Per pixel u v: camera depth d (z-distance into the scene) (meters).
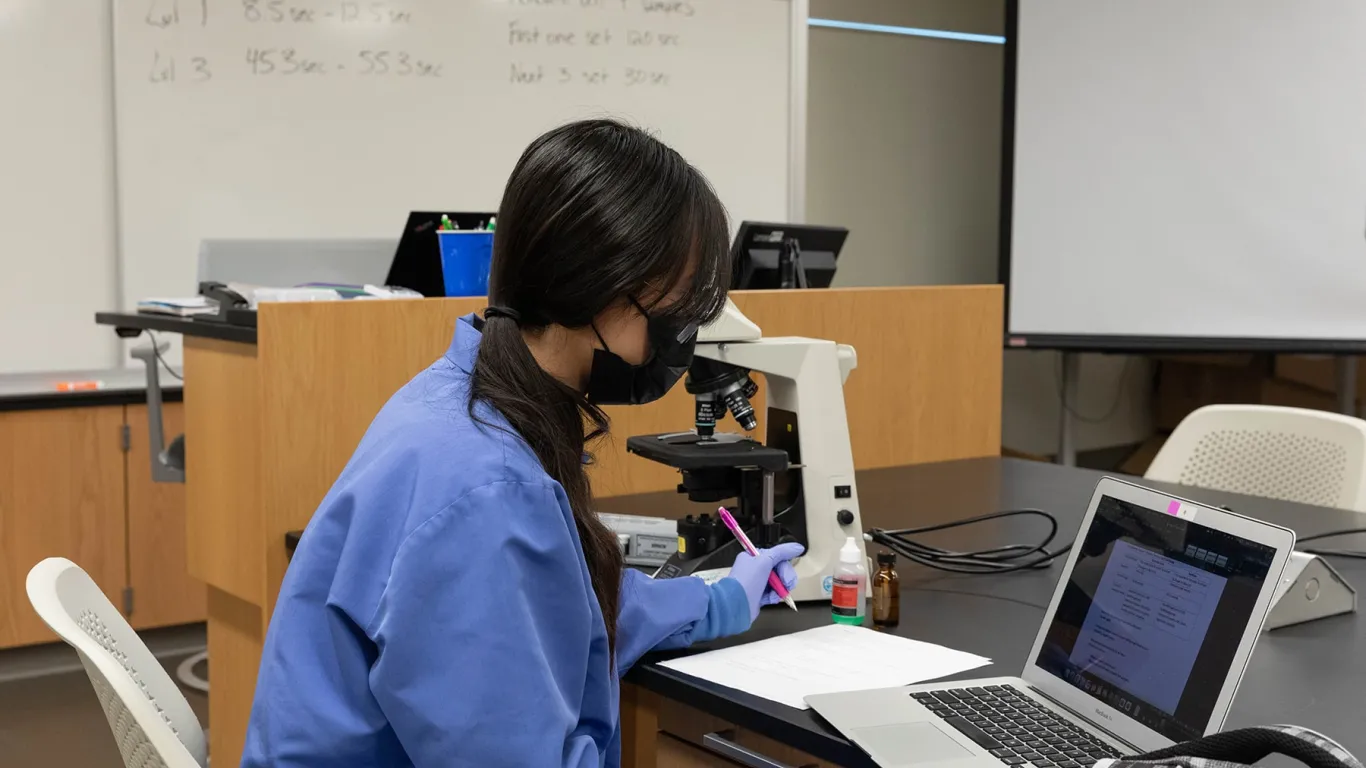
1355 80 3.95
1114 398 5.54
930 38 5.14
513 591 0.86
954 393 2.54
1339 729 1.03
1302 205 4.05
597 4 3.85
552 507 0.90
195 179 3.35
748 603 1.26
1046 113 4.30
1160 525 1.05
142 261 3.31
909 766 0.94
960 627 1.33
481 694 0.84
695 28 4.02
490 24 3.70
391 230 3.62
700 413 1.42
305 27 3.45
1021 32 4.31
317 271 2.46
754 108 4.15
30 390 3.21
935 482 2.19
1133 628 1.03
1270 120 4.05
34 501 3.07
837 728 1.02
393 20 3.56
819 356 1.43
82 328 3.25
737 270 2.52
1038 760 0.96
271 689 0.90
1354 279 4.02
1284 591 1.32
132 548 3.22
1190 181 4.15
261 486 1.73
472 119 3.70
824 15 4.78
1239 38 4.05
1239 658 0.92
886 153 5.06
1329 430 2.10
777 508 1.47
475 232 1.94
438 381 0.98
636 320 0.95
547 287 0.92
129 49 3.23
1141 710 0.99
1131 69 4.18
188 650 3.34
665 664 1.20
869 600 1.42
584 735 0.97
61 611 1.02
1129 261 4.25
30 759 2.60
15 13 3.09
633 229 0.91
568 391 0.96
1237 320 4.16
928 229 5.25
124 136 3.25
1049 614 1.14
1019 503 1.98
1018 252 4.39
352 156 3.55
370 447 0.95
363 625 0.87
